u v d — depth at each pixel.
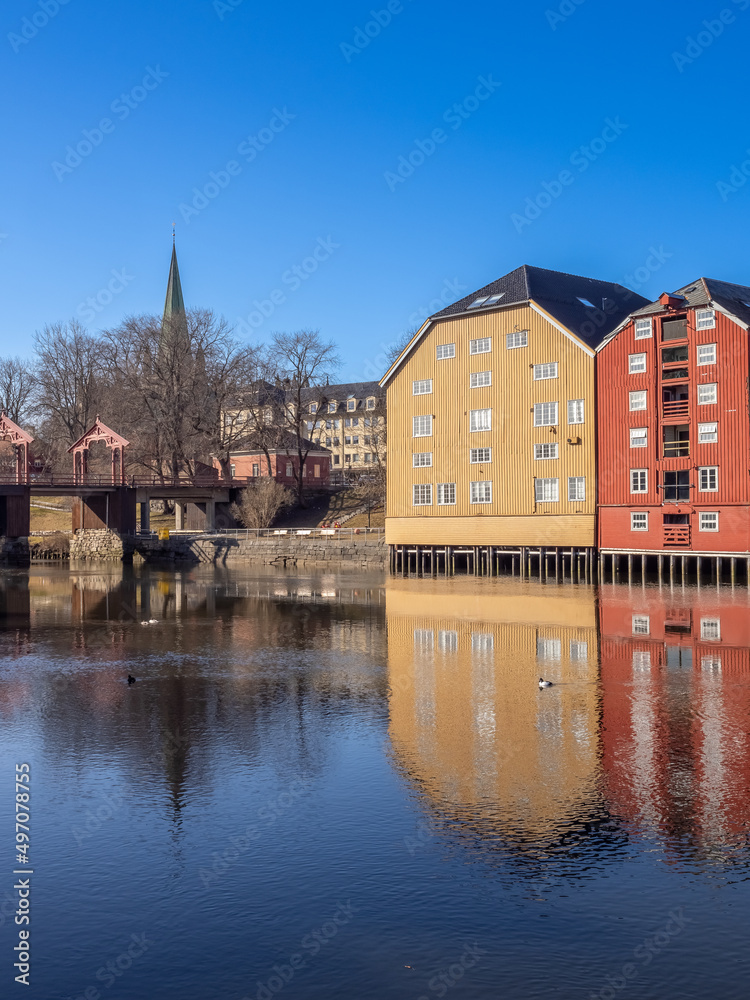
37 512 112.19
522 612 38.94
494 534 59.97
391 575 63.19
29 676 25.25
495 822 13.36
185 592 51.19
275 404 101.31
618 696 21.66
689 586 50.47
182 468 102.25
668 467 52.53
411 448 64.69
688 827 13.06
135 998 9.12
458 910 10.72
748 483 49.44
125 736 18.53
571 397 56.50
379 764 16.28
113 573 68.94
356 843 12.68
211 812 14.02
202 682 24.08
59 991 9.26
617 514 54.59
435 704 21.02
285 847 12.61
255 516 88.25
